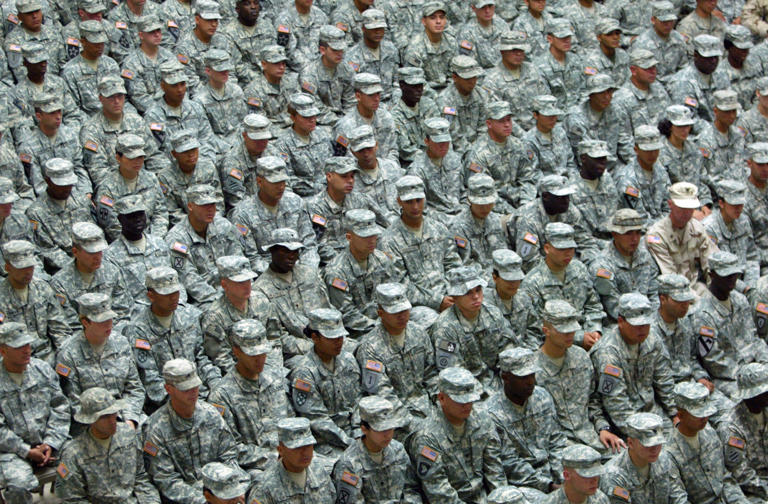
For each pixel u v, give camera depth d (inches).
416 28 909.8
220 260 595.8
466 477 554.3
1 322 586.2
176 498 524.1
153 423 527.5
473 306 607.2
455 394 540.7
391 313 584.7
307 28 885.2
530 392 565.9
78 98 795.4
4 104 753.0
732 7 986.1
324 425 568.1
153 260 639.1
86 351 560.1
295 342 614.2
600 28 895.7
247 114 802.2
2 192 641.6
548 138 786.8
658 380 624.1
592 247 730.2
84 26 789.9
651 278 701.9
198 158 711.7
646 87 858.8
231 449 543.2
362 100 765.3
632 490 557.0
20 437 538.9
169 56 826.8
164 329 583.8
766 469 601.9
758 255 757.3
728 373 658.8
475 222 705.6
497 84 847.7
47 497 538.3
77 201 677.3
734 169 834.2
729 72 917.8
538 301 656.4
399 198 668.7
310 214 700.0
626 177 765.9
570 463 520.7
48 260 665.6
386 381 589.3
